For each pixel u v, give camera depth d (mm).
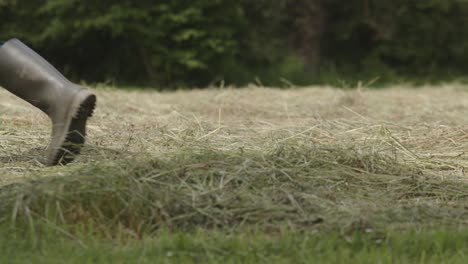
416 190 9320
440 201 9023
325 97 20000
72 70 31203
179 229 7965
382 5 37062
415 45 37250
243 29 32625
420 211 8406
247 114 16688
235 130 13023
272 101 18984
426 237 7602
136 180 8430
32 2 29344
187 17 28781
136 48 30188
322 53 37594
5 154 10742
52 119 9562
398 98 20359
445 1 36844
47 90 9523
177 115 14961
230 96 19688
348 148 10320
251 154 9797
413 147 12016
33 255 7230
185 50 29344
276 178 9047
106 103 17203
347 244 7508
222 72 30609
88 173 8586
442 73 37156
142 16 28391
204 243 7355
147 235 7883
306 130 12289
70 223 8000
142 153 9719
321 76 34406
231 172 9016
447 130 13133
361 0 37219
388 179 9531
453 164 10844
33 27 29656
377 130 13039
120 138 11953
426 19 37125
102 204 8156
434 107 18094
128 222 8070
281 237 7621
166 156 9562
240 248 7340
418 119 15484
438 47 37594
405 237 7578
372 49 37750
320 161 9758
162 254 7230
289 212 8219
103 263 7035
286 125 14086
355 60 37531
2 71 9570
